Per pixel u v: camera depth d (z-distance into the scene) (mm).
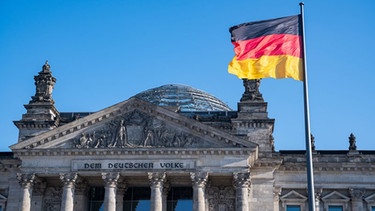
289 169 104375
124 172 94562
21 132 105750
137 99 96938
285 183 103875
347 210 103688
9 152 107875
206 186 96688
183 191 101938
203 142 95250
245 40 59938
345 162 104375
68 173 94812
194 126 95438
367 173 104938
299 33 59438
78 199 98188
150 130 96188
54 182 100750
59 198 100625
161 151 94500
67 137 96500
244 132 104750
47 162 95750
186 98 129000
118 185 97562
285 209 103125
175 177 97562
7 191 103375
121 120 96875
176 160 94625
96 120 96812
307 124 53500
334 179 104625
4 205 102688
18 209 98188
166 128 96375
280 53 58969
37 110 107250
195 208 92188
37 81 110062
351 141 106562
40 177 97188
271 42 59500
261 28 60219
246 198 92688
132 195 101938
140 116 97188
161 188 94062
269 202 98938
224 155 94375
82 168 94938
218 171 93750
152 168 94375
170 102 126875
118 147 95125
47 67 111000
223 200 99312
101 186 103062
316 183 104250
